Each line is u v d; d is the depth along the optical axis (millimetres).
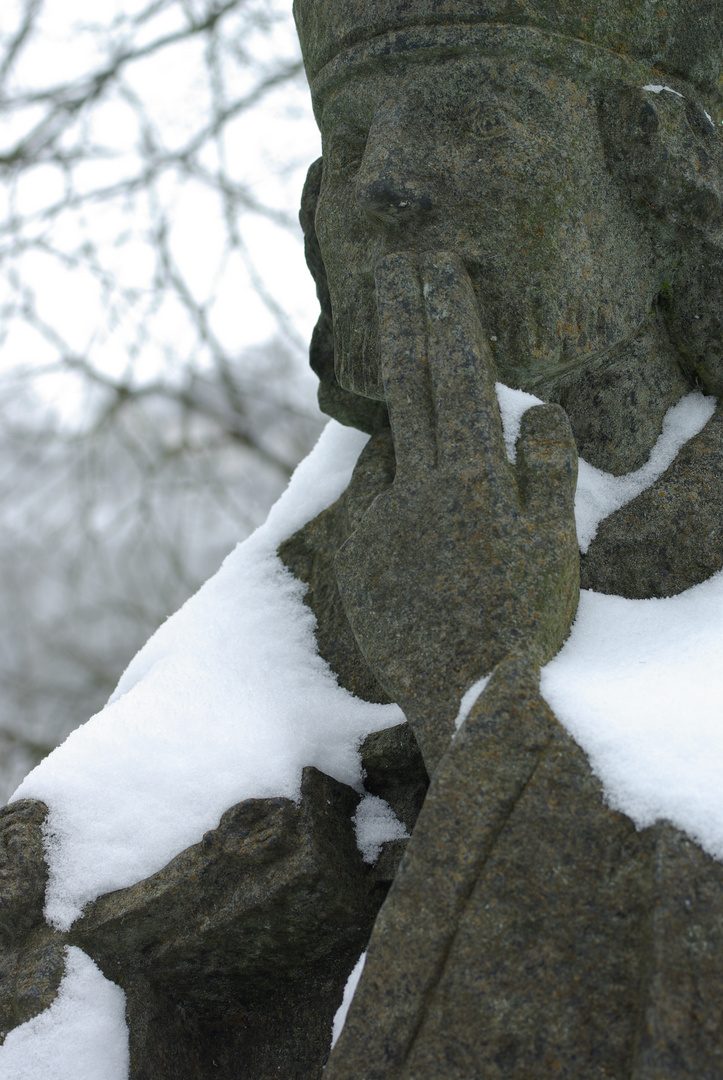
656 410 1384
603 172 1331
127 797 1356
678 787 1212
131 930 1330
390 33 1324
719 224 1345
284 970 1347
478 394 1289
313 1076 1327
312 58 1362
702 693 1250
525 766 1227
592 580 1344
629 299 1347
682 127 1333
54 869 1346
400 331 1305
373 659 1276
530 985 1201
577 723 1231
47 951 1329
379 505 1293
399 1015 1208
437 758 1249
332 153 1367
